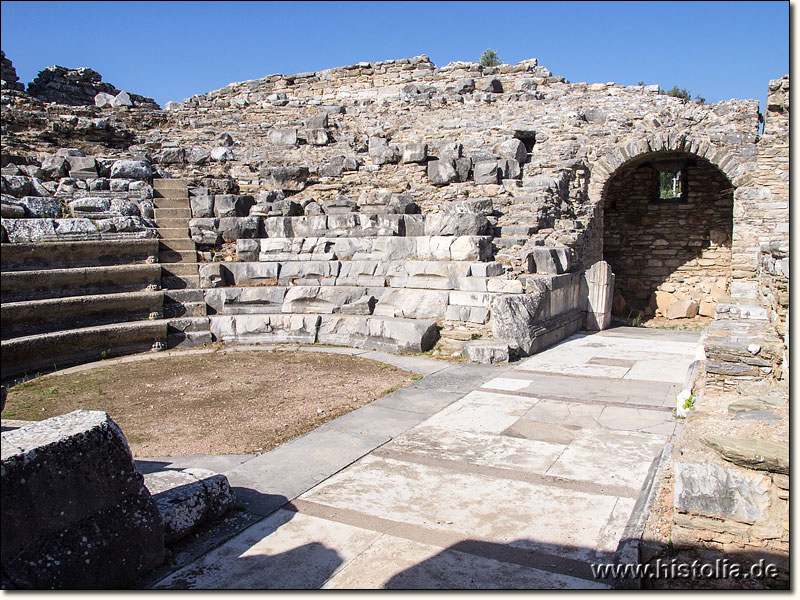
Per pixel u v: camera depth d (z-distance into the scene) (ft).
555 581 11.47
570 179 50.49
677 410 21.12
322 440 19.26
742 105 49.52
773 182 48.26
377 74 66.33
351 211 41.93
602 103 54.85
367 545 12.90
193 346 34.19
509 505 14.67
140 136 51.29
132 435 19.70
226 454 18.10
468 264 34.65
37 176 39.91
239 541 13.09
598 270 43.01
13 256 30.94
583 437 19.35
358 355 31.71
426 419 21.39
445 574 11.75
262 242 39.93
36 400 23.75
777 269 21.40
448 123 56.44
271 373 28.09
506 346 30.14
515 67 61.41
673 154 56.34
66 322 31.01
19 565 9.64
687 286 58.65
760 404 14.48
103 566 10.84
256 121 59.16
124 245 35.83
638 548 12.01
